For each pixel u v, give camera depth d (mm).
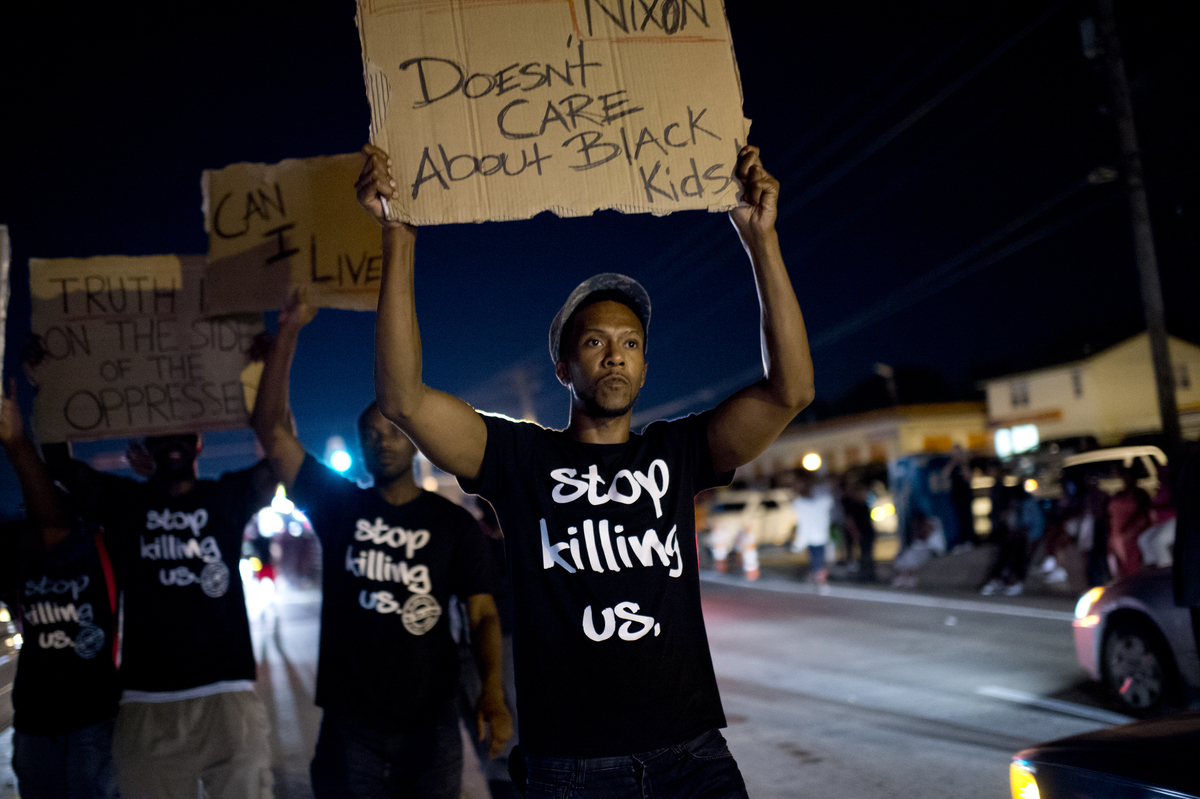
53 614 4059
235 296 4469
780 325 2533
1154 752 2932
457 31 2602
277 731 7391
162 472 4406
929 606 13656
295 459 4027
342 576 3652
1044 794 3197
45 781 4020
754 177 2596
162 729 3855
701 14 2740
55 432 4559
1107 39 16625
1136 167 16406
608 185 2586
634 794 2273
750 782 5645
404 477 3754
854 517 17859
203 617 3990
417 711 3514
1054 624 11258
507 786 4340
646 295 2717
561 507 2426
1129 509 10805
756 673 9211
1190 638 6418
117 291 4727
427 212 2463
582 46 2658
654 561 2414
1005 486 14820
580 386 2549
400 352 2363
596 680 2301
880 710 7410
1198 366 38594
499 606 4496
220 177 4594
